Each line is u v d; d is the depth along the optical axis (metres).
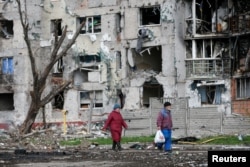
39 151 31.25
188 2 57.84
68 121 61.72
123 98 59.75
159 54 60.34
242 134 43.72
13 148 35.22
